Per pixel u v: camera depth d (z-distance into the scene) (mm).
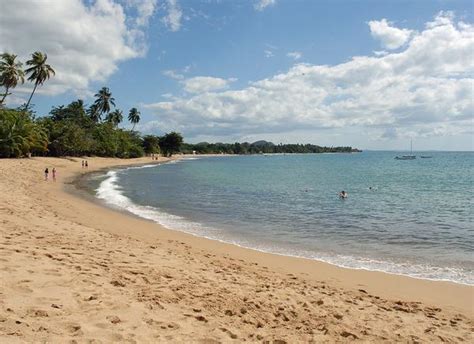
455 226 21125
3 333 4738
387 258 14250
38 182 37906
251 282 9617
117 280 7895
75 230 13859
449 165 109562
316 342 6391
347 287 10586
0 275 6988
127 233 16219
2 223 12742
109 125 103375
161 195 34500
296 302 8320
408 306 9086
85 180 46281
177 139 147625
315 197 34625
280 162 136375
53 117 101250
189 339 5684
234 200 31859
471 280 11602
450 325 7895
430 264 13430
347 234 18766
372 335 6941
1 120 59719
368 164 118438
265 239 17344
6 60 59656
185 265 10562
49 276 7426
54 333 5047
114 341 5156
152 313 6434
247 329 6539
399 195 36906
